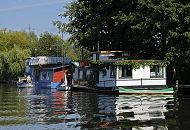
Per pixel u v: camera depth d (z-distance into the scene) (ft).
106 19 236.22
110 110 120.06
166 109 119.85
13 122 98.68
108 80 195.72
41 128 89.30
